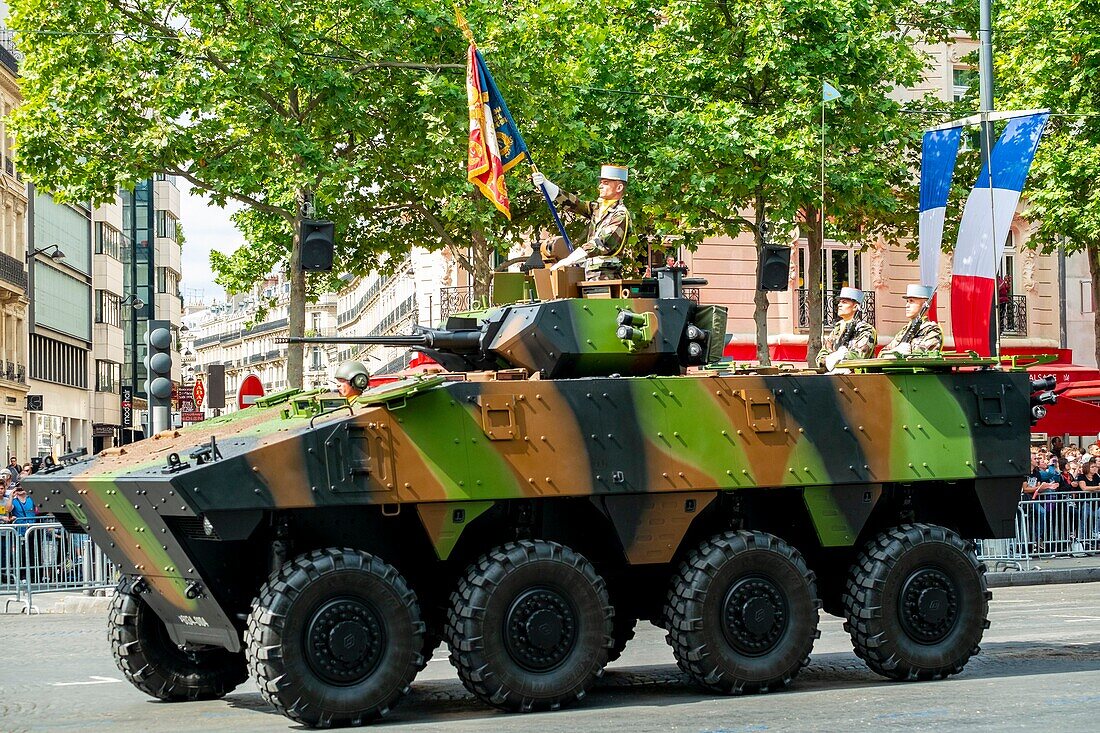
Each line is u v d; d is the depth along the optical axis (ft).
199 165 83.30
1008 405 39.88
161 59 81.87
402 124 86.63
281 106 84.84
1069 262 133.49
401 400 33.42
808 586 36.60
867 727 30.83
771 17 89.76
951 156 63.77
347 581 32.42
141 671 37.45
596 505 35.37
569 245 41.50
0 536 68.08
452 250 93.66
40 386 172.35
